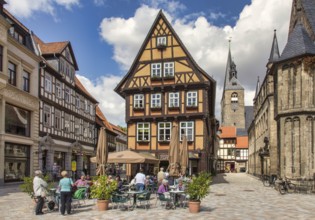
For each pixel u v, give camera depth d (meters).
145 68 33.84
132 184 17.44
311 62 23.28
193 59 32.47
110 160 20.14
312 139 23.09
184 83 32.44
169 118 32.62
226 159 85.12
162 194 13.93
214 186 28.12
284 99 24.55
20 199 17.12
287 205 15.75
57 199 13.83
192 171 31.56
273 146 34.75
